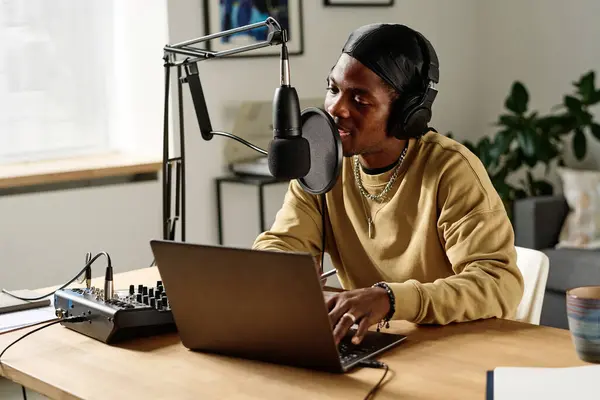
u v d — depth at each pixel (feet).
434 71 5.78
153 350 5.08
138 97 12.47
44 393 4.65
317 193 5.67
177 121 12.08
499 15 15.74
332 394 4.27
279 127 5.11
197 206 12.47
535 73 15.38
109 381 4.60
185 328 5.00
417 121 5.79
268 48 12.98
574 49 14.82
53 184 11.12
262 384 4.45
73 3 12.16
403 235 6.17
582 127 14.12
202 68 12.28
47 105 12.07
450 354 4.80
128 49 12.50
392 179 6.15
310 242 6.65
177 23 12.00
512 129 13.96
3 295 6.32
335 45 13.89
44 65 11.98
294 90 5.13
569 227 13.08
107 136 12.77
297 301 4.42
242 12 12.63
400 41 5.69
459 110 15.90
